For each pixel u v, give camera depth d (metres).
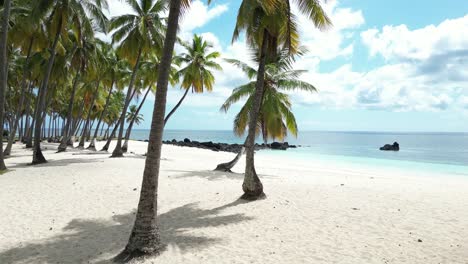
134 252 6.54
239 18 11.95
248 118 18.19
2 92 16.25
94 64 29.56
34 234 7.83
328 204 11.17
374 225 8.85
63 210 9.87
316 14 10.95
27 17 20.41
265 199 11.80
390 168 29.06
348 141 113.31
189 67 27.47
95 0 20.89
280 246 7.25
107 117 68.75
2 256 6.54
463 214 10.09
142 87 35.88
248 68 17.50
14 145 38.03
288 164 30.08
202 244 7.34
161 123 6.82
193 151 41.41
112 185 13.43
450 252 6.93
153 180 6.80
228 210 10.34
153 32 24.86
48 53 27.84
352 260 6.48
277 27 11.04
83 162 20.39
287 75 16.56
